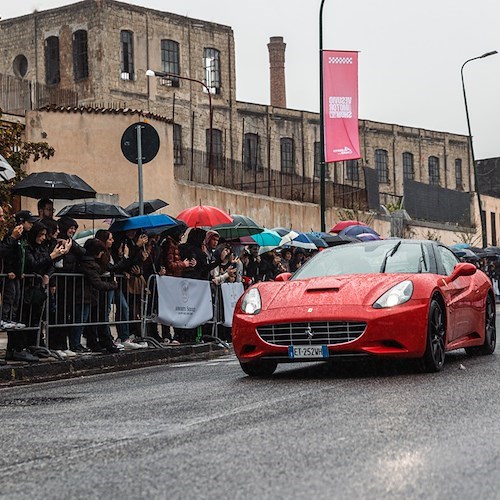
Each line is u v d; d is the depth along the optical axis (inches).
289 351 380.5
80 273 493.4
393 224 1686.8
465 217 2057.1
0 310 442.3
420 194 1877.5
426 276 402.9
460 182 2357.3
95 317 505.4
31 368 439.8
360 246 440.1
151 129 575.8
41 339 474.9
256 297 402.3
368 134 2154.3
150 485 193.8
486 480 189.5
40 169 1023.6
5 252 446.0
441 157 2306.8
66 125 1039.0
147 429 263.6
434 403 295.4
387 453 216.7
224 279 615.5
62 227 493.7
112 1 1581.0
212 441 239.9
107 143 1050.1
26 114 1023.0
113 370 486.0
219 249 607.8
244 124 1819.6
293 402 308.7
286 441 235.8
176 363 512.1
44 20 1615.4
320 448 225.1
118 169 1053.2
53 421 289.1
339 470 200.7
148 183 1072.8
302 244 829.8
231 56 1777.8
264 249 798.5
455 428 247.9
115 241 552.7
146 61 1628.9
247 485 190.2
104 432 262.1
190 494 184.7
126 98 1598.2
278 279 430.0
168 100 1659.7
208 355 564.7
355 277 400.5
